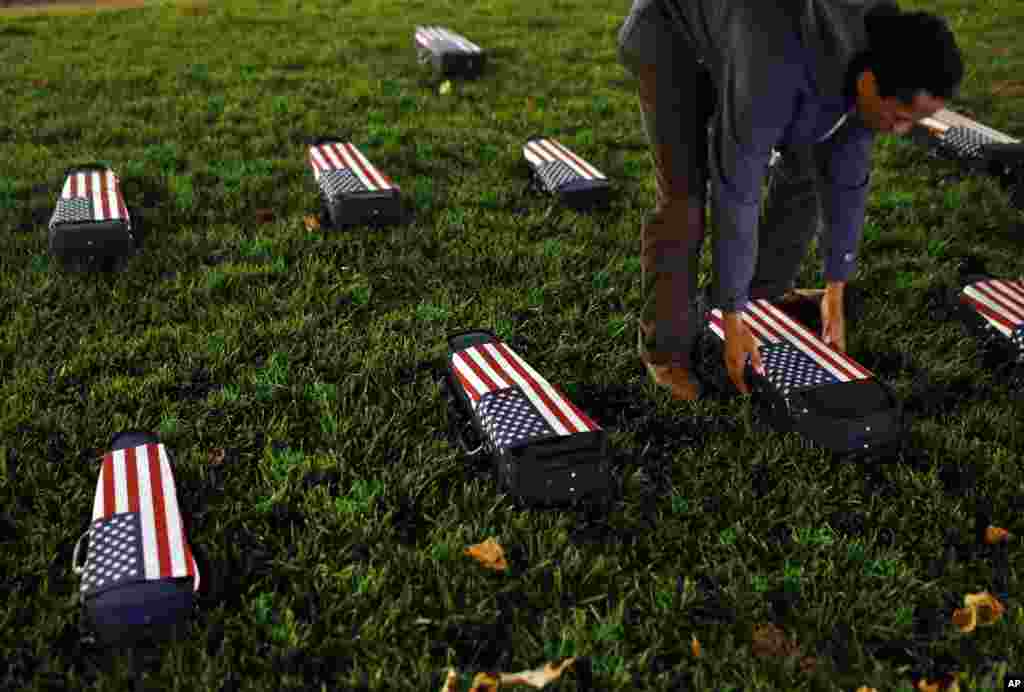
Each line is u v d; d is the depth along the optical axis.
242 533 2.72
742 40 2.38
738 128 2.48
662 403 3.32
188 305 3.95
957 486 2.99
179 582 2.32
